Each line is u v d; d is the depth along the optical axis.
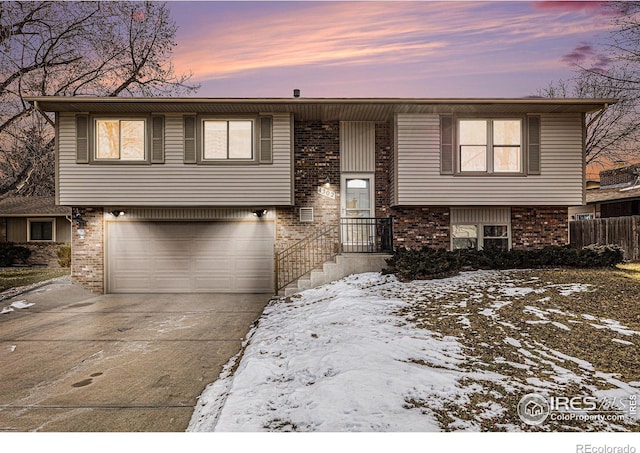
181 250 11.78
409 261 9.64
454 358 4.93
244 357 5.81
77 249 11.52
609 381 4.25
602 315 6.33
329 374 4.68
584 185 10.91
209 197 10.88
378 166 11.80
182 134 10.88
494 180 10.88
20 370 5.66
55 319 8.67
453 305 7.16
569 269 9.74
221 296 11.29
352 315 7.00
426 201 10.84
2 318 8.76
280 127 10.98
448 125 10.88
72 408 4.44
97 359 6.13
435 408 3.71
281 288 10.68
